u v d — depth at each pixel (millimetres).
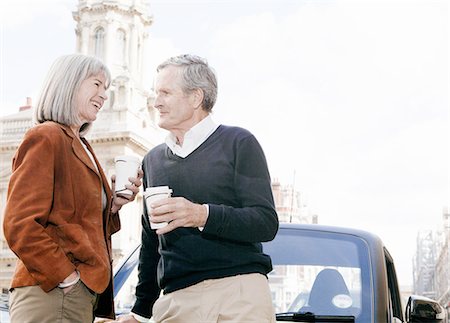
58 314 2434
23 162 2473
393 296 4086
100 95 2732
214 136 2711
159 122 2748
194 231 2619
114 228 2850
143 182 2986
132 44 44281
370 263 3688
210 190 2633
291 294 3570
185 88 2707
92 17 44250
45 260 2379
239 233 2477
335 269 3652
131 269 3918
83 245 2471
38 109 2660
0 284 35906
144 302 3086
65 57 2699
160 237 2762
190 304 2592
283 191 56000
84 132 2785
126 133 37219
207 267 2588
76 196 2561
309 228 3986
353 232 3986
